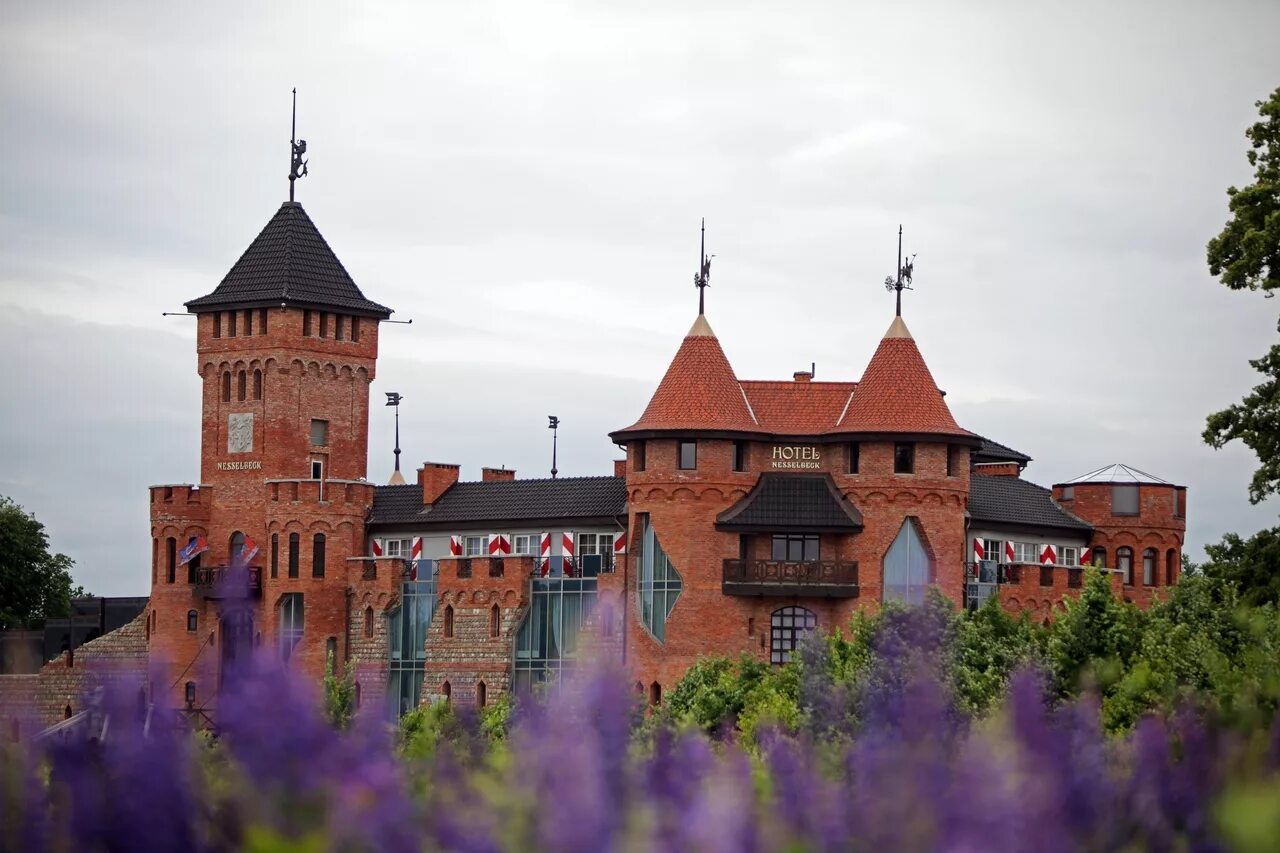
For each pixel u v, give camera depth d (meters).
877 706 23.50
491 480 139.88
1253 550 87.19
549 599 125.00
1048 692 55.16
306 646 134.12
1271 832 18.89
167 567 139.88
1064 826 17.52
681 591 117.25
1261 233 86.50
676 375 119.69
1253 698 33.41
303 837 16.80
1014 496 127.38
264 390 138.62
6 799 17.25
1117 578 128.00
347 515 135.12
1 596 168.88
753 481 118.62
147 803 16.94
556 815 17.19
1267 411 88.81
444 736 26.31
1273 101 89.75
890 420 117.19
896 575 116.56
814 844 17.53
